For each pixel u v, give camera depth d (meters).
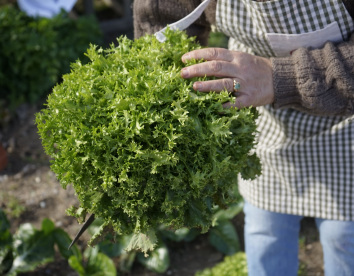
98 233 1.42
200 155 1.33
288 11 1.55
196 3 1.73
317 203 1.98
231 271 2.68
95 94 1.36
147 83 1.33
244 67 1.49
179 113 1.29
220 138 1.34
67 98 1.35
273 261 2.18
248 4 1.58
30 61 4.22
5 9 4.42
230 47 2.01
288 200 2.03
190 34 1.82
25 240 2.83
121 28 5.52
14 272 2.74
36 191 3.60
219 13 1.68
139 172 1.29
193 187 1.34
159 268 2.93
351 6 1.56
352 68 1.50
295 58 1.53
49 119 1.38
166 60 1.50
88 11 5.38
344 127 1.82
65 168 1.33
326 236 2.02
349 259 2.00
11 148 4.04
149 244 1.37
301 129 1.89
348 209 1.93
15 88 4.34
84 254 3.04
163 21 1.82
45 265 3.03
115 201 1.34
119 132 1.29
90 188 1.34
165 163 1.27
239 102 1.45
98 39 4.64
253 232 2.17
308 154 1.92
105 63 1.48
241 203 3.10
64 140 1.34
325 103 1.54
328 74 1.51
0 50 4.25
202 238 3.19
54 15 4.38
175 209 1.40
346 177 1.90
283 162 1.97
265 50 1.71
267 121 1.99
